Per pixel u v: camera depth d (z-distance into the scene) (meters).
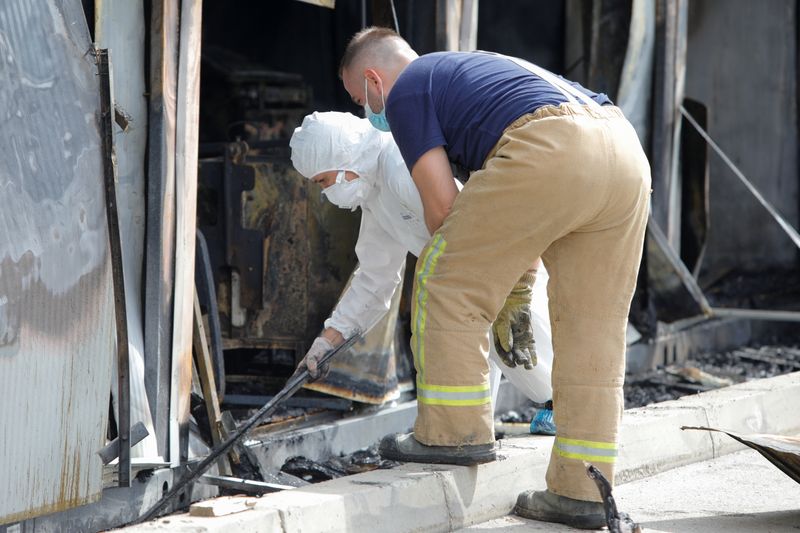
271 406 7.13
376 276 7.58
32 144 6.17
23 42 6.12
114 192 6.61
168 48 7.50
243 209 9.89
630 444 8.28
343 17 14.62
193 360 8.56
